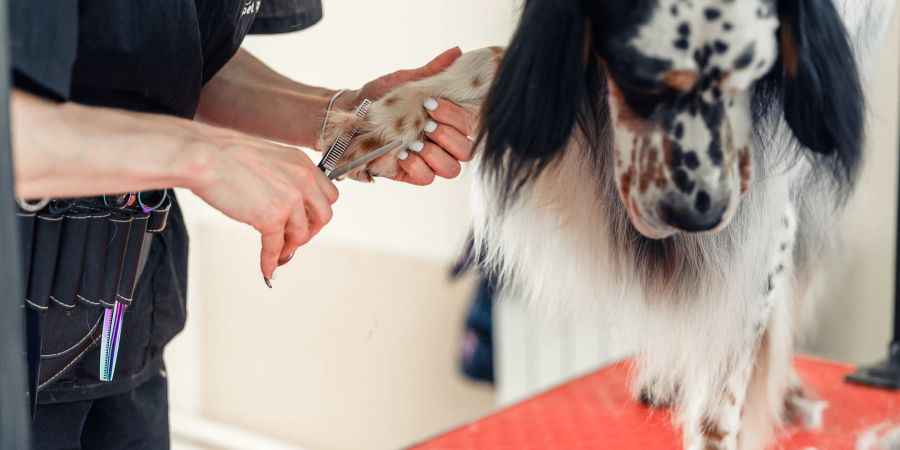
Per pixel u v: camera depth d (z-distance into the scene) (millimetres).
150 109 912
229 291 2705
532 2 818
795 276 1242
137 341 971
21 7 648
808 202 1081
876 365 1526
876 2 996
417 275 2600
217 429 2568
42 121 654
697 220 788
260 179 744
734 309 984
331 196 819
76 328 876
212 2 974
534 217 959
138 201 884
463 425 1440
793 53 773
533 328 2195
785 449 1259
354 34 1681
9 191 550
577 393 1524
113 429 988
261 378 2686
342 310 2691
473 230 1138
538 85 819
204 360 2744
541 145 837
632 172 798
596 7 783
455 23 1291
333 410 2602
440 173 940
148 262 980
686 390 1091
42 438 919
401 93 916
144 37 857
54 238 840
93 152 668
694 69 752
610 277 981
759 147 840
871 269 1909
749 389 1084
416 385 2633
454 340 2607
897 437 1271
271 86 1109
